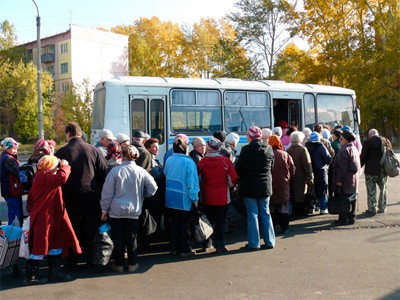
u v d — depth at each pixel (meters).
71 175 6.13
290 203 8.95
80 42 57.41
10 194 7.44
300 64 38.03
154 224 7.04
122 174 6.13
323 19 36.66
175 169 6.85
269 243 7.33
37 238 5.61
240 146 13.70
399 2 34.97
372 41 36.00
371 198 9.80
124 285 5.69
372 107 34.62
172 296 5.27
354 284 5.57
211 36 56.59
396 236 7.96
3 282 5.89
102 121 12.50
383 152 9.62
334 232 8.34
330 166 9.97
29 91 48.22
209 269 6.30
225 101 13.58
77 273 6.22
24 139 53.41
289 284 5.61
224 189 7.05
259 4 38.44
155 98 12.53
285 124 14.80
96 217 6.29
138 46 58.91
